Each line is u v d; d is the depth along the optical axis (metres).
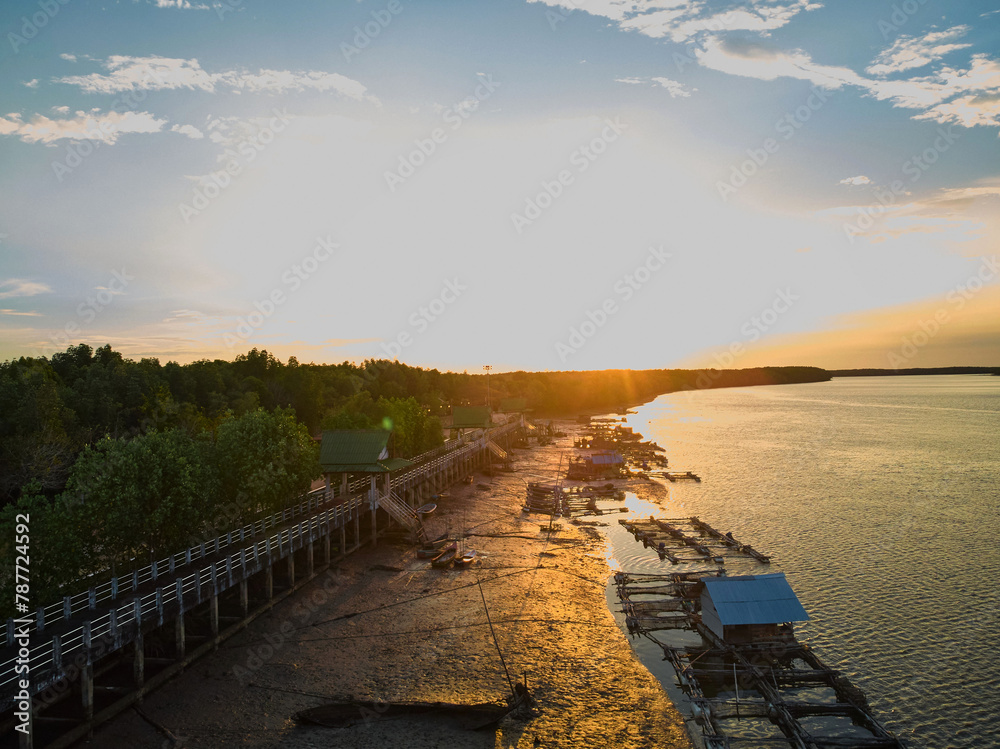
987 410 190.50
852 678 29.45
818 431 139.25
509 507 65.56
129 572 30.66
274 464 41.25
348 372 156.38
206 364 118.19
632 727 25.41
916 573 44.00
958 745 24.33
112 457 31.64
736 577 33.84
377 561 44.91
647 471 89.81
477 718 24.97
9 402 59.50
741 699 27.64
